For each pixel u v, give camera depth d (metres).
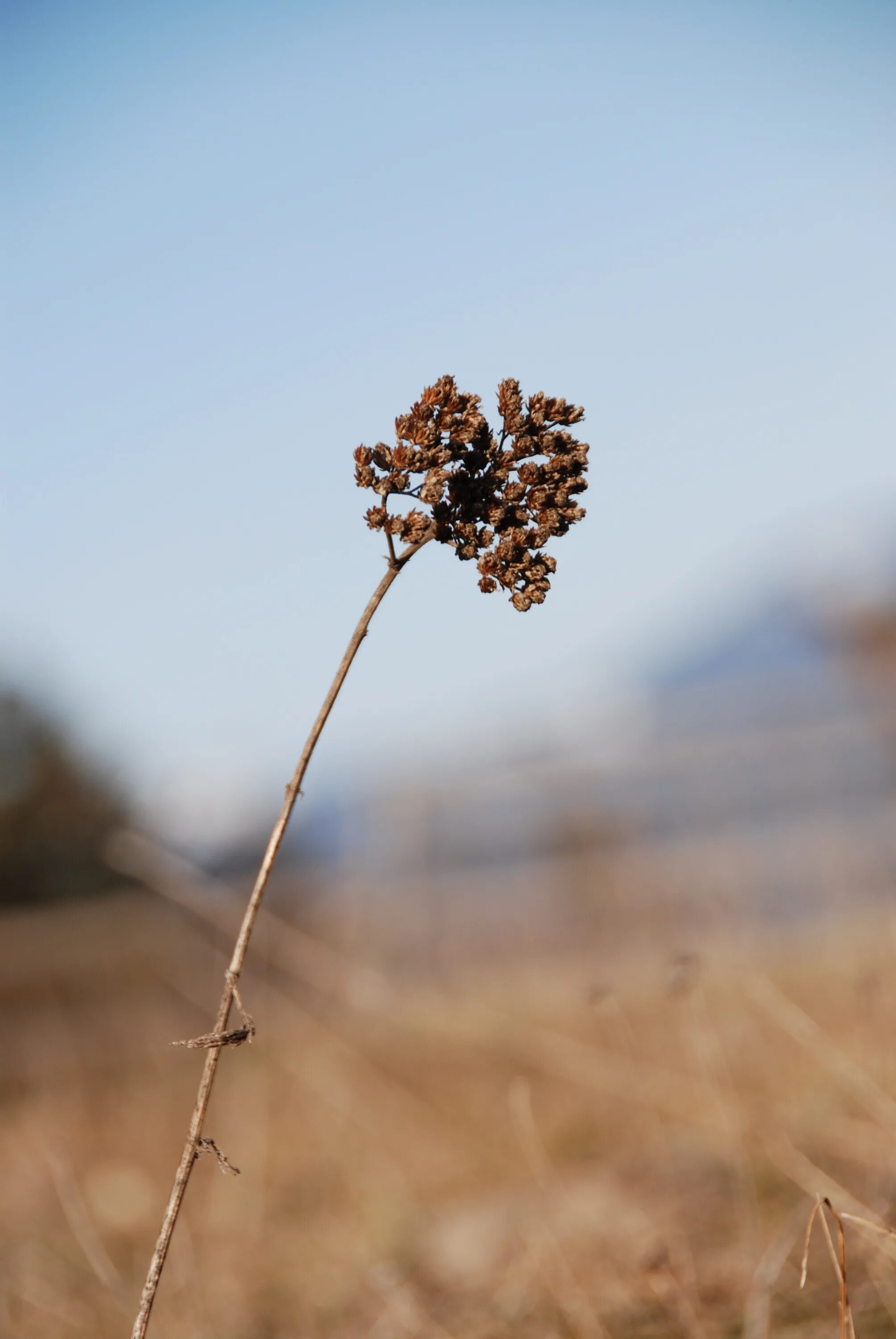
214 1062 1.53
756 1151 3.25
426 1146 4.31
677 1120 3.71
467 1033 4.71
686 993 3.31
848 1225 2.57
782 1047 4.04
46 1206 4.31
